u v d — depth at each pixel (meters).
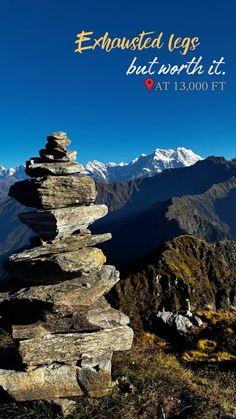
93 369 16.89
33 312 16.97
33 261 16.81
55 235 17.22
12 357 17.66
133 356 21.59
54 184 17.39
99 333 16.94
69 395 16.66
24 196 18.16
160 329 34.12
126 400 16.80
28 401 16.47
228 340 30.84
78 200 17.75
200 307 37.41
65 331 16.70
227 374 23.34
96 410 16.34
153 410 16.47
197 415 16.23
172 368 21.34
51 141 18.27
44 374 16.48
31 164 18.05
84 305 16.84
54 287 16.78
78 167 18.02
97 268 17.03
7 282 18.20
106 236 18.12
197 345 30.66
